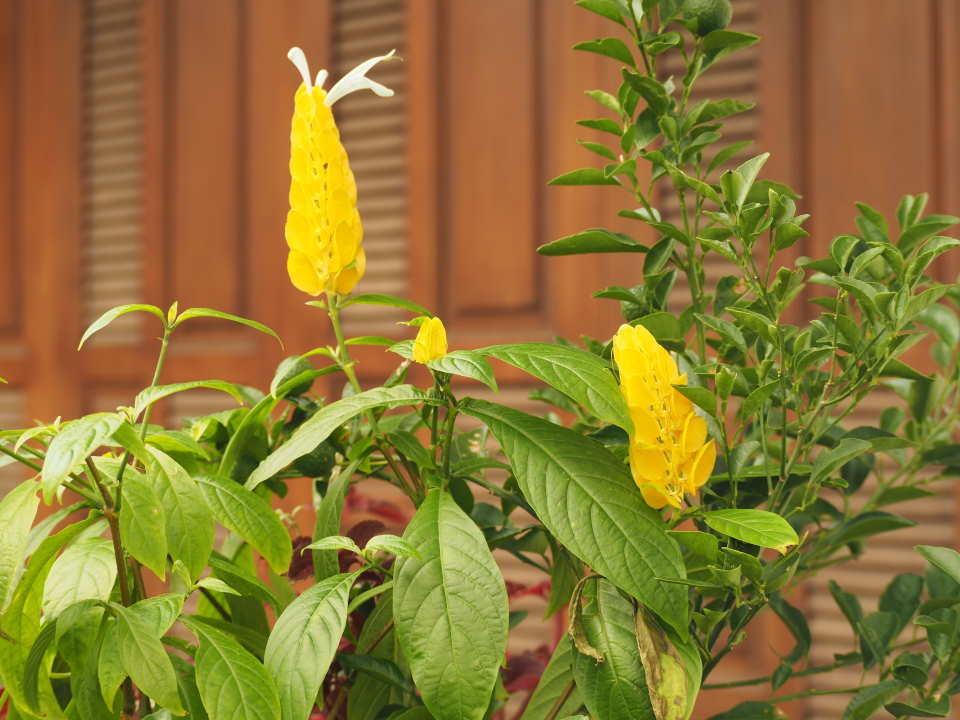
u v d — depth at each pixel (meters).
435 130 2.42
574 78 2.28
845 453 0.98
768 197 1.02
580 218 2.26
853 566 2.03
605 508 0.94
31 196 2.94
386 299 1.04
